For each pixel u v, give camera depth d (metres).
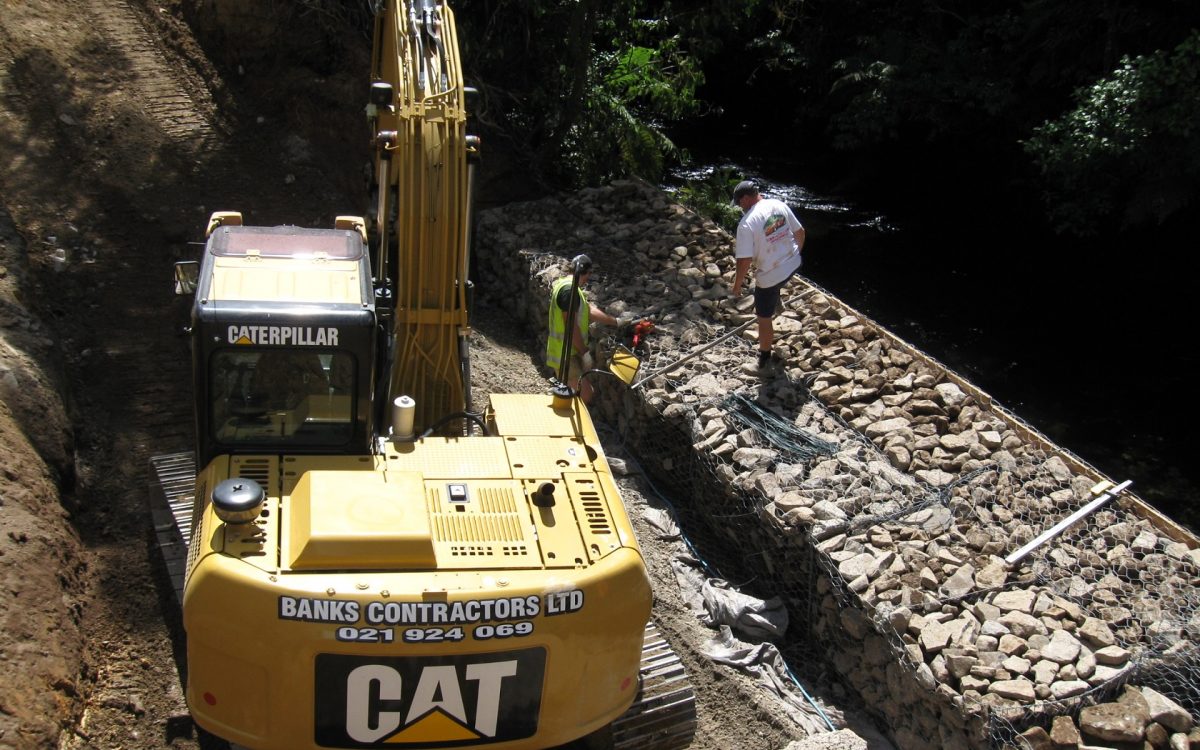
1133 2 17.03
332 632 5.18
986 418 9.26
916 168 21.80
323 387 5.99
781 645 8.13
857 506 8.25
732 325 10.69
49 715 6.13
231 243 6.42
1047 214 19.30
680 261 11.98
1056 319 16.89
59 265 10.83
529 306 11.96
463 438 6.48
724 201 19.00
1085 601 7.41
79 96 12.94
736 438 9.05
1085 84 17.92
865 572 7.56
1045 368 15.47
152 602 7.48
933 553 7.77
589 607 5.50
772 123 24.72
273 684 5.27
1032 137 17.36
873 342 10.23
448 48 8.37
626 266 11.88
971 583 7.47
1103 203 16.47
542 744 5.68
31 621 6.55
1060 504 8.30
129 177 12.28
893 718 7.29
